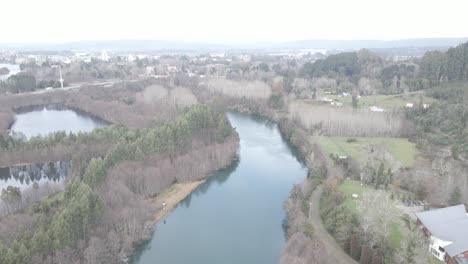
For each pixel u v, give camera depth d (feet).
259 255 313.12
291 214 351.25
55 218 284.61
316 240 296.92
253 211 386.93
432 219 294.46
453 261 255.91
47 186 393.50
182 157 460.96
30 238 270.26
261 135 654.12
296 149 576.20
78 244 279.69
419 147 514.27
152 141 442.91
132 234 319.88
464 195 358.64
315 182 407.85
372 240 280.31
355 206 345.10
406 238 281.33
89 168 364.38
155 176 412.16
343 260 279.28
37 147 499.92
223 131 543.39
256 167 505.25
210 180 463.83
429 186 371.56
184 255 311.68
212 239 335.88
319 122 611.88
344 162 451.94
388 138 580.30
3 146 499.51
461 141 485.97
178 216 375.86
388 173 400.47
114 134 513.45
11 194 359.05
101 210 311.88
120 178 384.68
